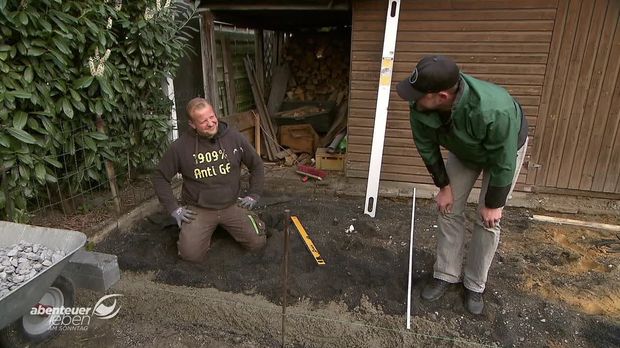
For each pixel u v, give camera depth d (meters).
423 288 2.43
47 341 2.07
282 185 4.19
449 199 2.21
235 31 5.49
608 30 3.23
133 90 3.45
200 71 4.62
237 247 2.92
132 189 3.73
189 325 2.25
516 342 2.08
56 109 2.71
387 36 3.34
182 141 2.61
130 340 2.14
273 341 2.16
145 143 3.77
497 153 1.79
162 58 3.60
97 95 3.04
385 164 4.02
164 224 3.24
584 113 3.48
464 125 1.79
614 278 2.59
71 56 2.76
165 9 3.34
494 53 3.49
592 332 2.13
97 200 3.41
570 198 3.74
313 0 3.81
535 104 3.55
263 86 6.12
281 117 5.39
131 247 2.91
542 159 3.71
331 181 4.23
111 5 3.08
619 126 3.44
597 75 3.36
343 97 5.69
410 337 2.12
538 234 3.19
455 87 1.72
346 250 2.93
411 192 3.92
